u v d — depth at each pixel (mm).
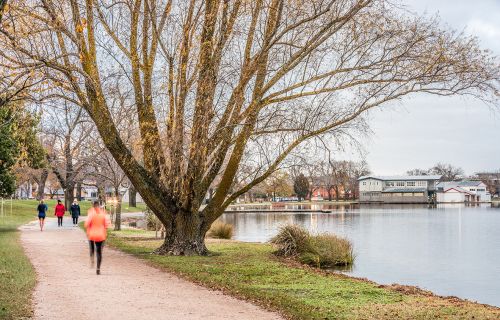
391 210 110625
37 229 39312
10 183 35500
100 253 16344
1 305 10922
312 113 21078
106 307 11328
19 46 15219
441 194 184375
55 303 11602
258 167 22281
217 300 12453
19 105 17984
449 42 19375
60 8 18891
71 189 71312
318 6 19719
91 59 20594
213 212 23062
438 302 13539
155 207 22500
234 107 22156
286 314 10992
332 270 25250
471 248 37844
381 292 14812
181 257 21484
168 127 21531
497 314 11922
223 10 20547
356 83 20297
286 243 25984
